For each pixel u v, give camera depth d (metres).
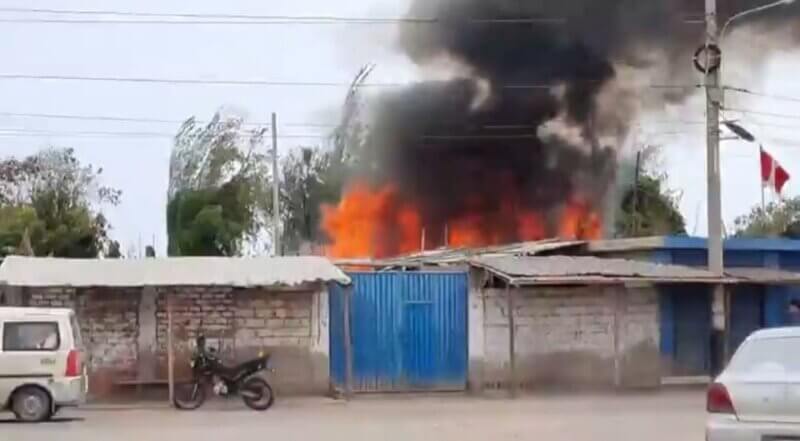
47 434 16.52
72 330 19.50
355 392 24.05
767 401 10.02
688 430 16.33
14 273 22.41
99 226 54.00
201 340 21.81
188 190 50.00
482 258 25.62
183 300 23.48
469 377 24.42
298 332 23.69
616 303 25.12
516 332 24.70
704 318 26.73
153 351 23.34
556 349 24.83
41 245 47.94
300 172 53.06
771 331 10.59
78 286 22.33
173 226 49.94
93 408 21.58
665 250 28.98
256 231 49.94
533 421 18.00
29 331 19.23
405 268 26.62
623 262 25.98
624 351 25.28
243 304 23.61
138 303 23.42
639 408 20.56
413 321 24.44
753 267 29.73
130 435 16.28
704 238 29.34
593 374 24.95
